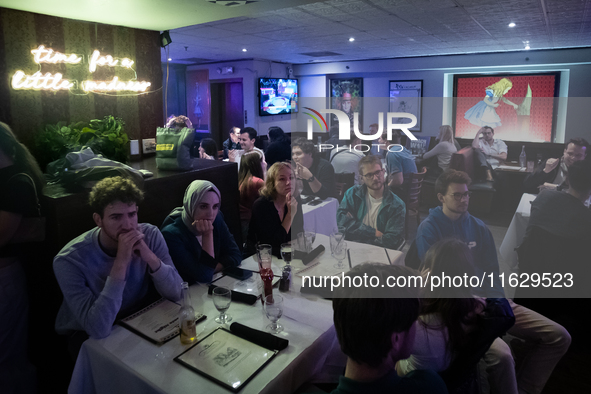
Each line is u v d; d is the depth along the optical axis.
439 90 8.54
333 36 5.77
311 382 1.45
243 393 1.16
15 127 2.46
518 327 1.83
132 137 3.12
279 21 4.71
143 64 3.15
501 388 1.65
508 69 7.60
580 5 3.90
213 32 5.39
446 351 1.21
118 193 1.47
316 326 1.48
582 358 2.26
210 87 9.62
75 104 2.74
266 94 9.17
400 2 3.80
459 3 3.84
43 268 1.95
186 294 1.40
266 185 2.38
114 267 1.47
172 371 1.25
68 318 1.58
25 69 2.47
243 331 1.41
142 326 1.48
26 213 1.80
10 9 2.38
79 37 2.72
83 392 1.42
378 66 8.94
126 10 2.51
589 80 6.93
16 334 1.84
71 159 2.08
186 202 1.88
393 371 0.96
